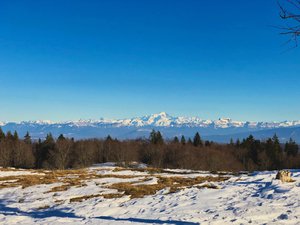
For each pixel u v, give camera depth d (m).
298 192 21.73
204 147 121.56
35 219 17.94
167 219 16.69
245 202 20.02
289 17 7.16
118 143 112.38
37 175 41.00
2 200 25.56
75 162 95.81
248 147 119.75
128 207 20.72
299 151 122.44
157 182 32.00
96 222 16.61
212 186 27.31
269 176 31.70
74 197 25.30
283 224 14.62
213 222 15.41
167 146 112.88
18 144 104.31
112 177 37.47
